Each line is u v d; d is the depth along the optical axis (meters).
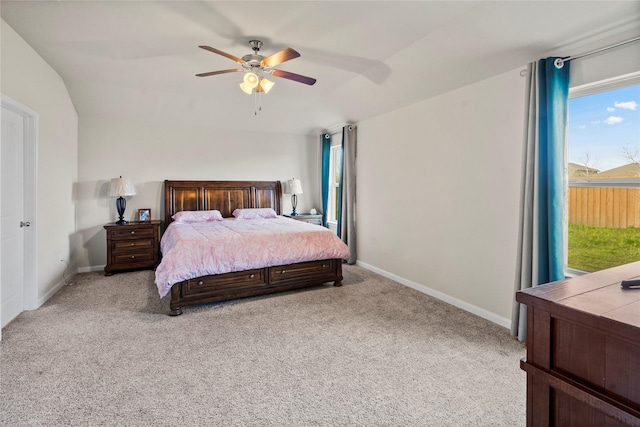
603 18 1.99
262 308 3.17
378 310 3.13
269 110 5.02
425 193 3.66
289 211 6.04
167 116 4.87
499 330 2.71
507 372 2.08
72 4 2.26
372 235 4.63
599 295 0.86
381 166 4.41
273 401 1.80
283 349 2.37
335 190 5.86
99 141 4.66
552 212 2.32
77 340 2.47
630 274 1.08
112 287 3.80
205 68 3.43
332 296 3.54
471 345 2.44
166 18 2.43
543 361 0.84
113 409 1.71
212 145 5.40
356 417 1.68
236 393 1.86
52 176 3.48
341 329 2.71
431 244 3.59
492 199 2.89
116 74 3.60
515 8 2.14
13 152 2.80
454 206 3.29
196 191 5.18
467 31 2.47
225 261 3.20
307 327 2.75
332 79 3.74
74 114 4.32
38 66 3.09
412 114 3.83
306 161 6.16
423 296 3.56
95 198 4.65
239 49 2.93
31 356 2.22
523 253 2.48
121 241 4.42
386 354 2.31
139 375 2.03
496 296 2.88
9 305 2.77
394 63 3.19
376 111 4.32
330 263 3.82
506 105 2.75
